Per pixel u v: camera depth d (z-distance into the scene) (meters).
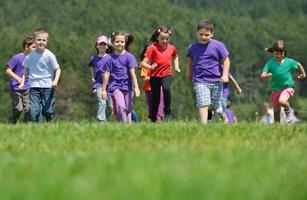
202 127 24.03
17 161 14.05
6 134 22.23
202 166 12.78
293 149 17.02
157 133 21.98
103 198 9.59
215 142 19.67
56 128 24.20
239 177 11.54
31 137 21.08
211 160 13.98
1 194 10.08
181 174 11.44
